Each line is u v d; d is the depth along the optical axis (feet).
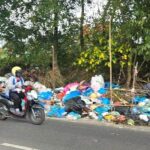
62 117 44.11
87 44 57.00
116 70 55.31
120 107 43.47
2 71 64.90
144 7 49.14
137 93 46.88
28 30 58.34
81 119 42.91
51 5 52.90
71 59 59.47
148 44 48.03
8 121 41.22
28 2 57.47
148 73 53.06
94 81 49.39
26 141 31.65
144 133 36.11
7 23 58.08
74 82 55.36
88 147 30.09
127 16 51.16
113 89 46.88
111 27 52.60
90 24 56.90
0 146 29.86
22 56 59.77
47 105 47.01
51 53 58.75
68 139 32.68
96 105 44.24
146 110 41.91
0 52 63.62
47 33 58.23
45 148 29.45
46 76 57.57
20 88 40.75
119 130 37.22
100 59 53.26
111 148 29.96
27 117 41.73
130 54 51.55
